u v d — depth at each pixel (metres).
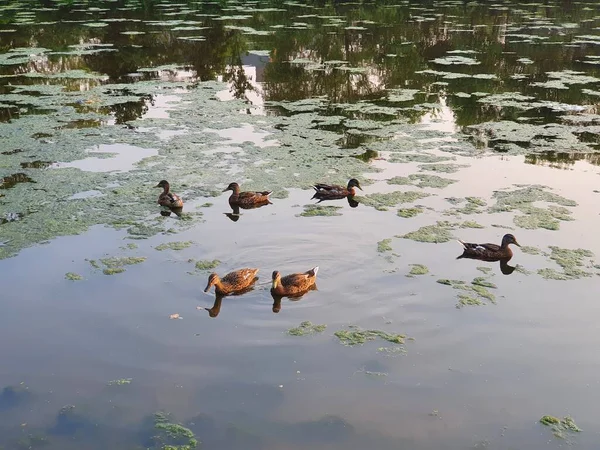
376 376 9.95
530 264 13.46
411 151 20.50
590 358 10.39
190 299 12.16
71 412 9.14
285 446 8.50
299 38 38.09
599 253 13.87
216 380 9.84
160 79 29.58
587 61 32.97
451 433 8.75
